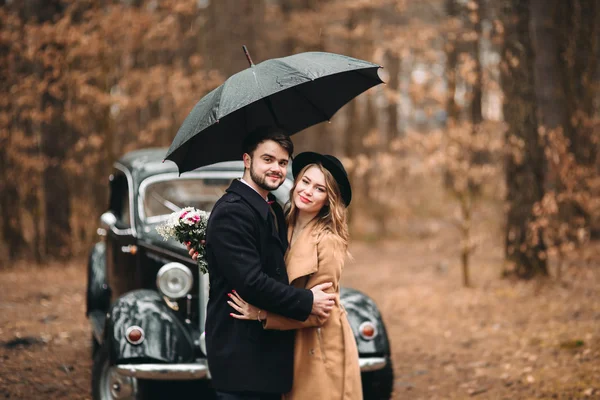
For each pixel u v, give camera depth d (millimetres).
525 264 7965
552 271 8484
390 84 14742
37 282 8492
